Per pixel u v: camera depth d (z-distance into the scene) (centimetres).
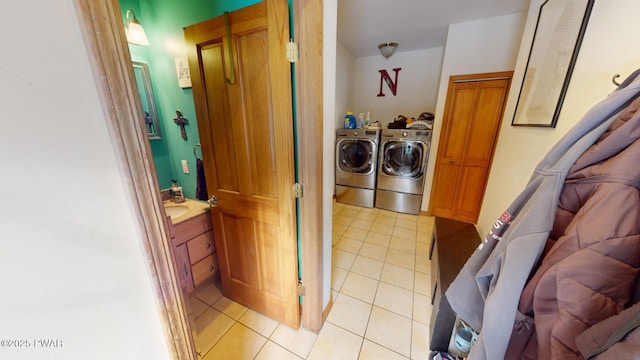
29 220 33
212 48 119
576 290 49
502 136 203
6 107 30
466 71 261
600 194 50
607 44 85
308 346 137
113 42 39
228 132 129
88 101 38
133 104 43
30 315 35
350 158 351
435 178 307
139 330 50
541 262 60
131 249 46
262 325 151
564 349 49
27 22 31
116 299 45
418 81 355
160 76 169
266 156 122
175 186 178
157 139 178
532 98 144
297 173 121
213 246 170
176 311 56
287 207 123
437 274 145
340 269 211
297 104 108
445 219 209
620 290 46
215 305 167
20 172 32
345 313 162
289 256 132
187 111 167
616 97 54
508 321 61
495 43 243
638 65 72
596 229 48
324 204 132
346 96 365
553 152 63
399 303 171
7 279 32
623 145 49
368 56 376
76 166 37
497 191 189
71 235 38
